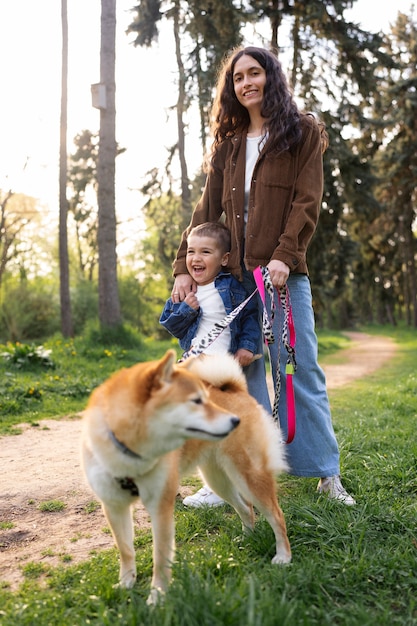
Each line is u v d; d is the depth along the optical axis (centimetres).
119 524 271
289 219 359
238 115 396
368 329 4300
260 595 234
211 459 309
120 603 253
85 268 4144
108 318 1290
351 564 279
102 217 1291
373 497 376
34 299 2223
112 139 1280
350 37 1520
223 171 403
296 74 1562
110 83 1262
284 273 348
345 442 519
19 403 732
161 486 260
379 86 1720
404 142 2617
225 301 372
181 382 246
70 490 420
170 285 2108
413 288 3319
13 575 291
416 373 1069
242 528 328
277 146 361
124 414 243
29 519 368
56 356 1069
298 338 374
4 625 234
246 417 295
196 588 235
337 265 1720
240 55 375
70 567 294
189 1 1531
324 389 387
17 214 3309
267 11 1507
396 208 2852
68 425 651
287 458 376
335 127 1559
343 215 1802
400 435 560
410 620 236
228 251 387
